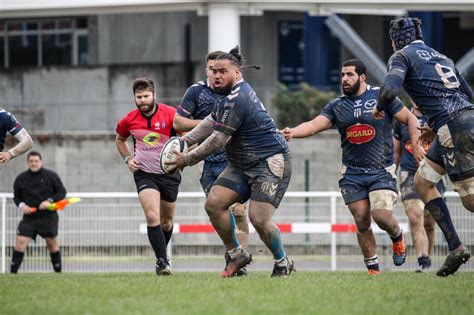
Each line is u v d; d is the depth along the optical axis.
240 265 29.06
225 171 28.09
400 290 24.47
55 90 88.00
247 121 27.03
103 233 51.44
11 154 33.19
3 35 92.88
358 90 32.19
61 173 67.44
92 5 69.06
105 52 90.50
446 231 28.42
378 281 27.16
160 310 20.47
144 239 51.53
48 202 46.47
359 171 32.44
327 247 55.03
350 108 32.19
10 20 92.62
